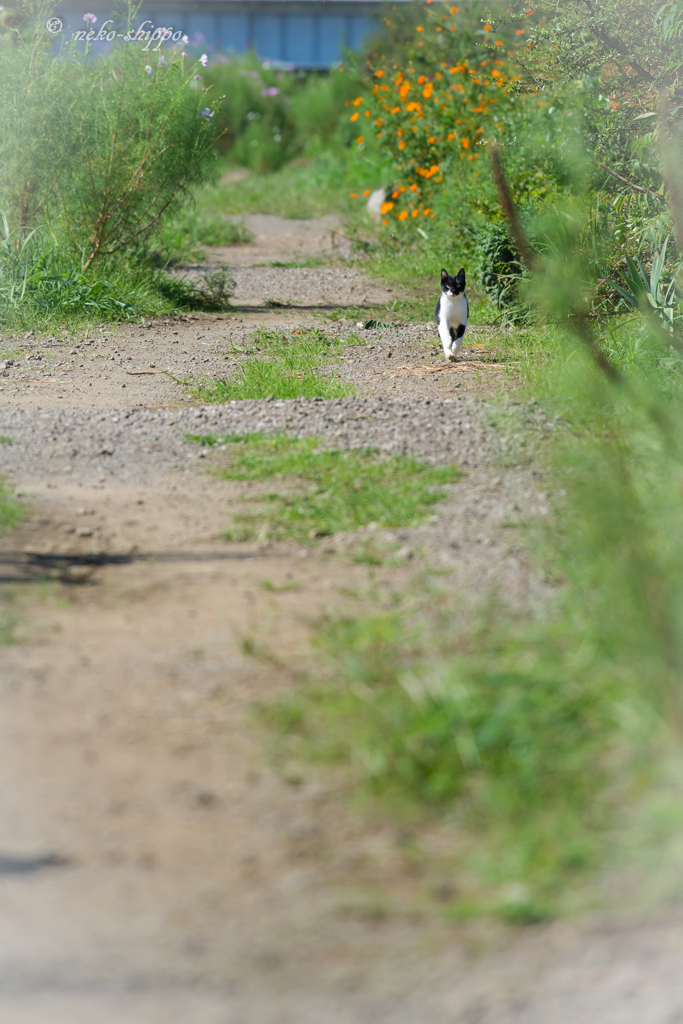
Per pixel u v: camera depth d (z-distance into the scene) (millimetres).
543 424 12828
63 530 9945
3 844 5336
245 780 5914
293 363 18203
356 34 70375
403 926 4828
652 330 14062
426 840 5422
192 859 5262
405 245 33500
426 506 10414
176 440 13047
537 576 8500
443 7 33125
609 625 6684
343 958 4637
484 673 6531
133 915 4871
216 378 17406
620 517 7449
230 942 4719
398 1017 4324
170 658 7355
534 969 4578
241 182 58312
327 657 7281
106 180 25266
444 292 18172
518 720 6047
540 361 16953
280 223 46125
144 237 27562
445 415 13664
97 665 7258
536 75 20016
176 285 26297
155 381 17297
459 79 31688
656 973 4543
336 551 9430
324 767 6039
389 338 21172
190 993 4430
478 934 4777
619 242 16984
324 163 58031
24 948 4656
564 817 5426
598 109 19750
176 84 26109
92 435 13281
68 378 17469
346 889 5059
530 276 21219
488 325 22453
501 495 10633
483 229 24547
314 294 28078
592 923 4820
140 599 8406
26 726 6449
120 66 25969
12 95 24047
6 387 16625
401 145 33031
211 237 39594
